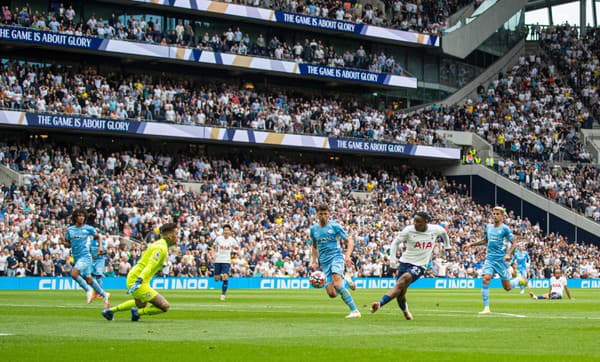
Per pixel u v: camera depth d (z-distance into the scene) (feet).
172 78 210.79
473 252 194.18
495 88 250.98
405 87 231.91
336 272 62.49
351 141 216.13
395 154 221.46
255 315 67.41
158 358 36.94
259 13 210.18
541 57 264.52
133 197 166.81
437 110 241.55
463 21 246.27
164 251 56.90
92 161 179.63
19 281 131.54
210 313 69.77
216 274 99.35
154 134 189.26
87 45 185.16
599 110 251.60
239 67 206.49
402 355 38.60
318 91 234.38
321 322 58.85
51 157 174.91
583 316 72.08
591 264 206.28
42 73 186.29
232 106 204.54
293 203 190.29
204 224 166.20
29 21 180.65
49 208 153.69
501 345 43.39
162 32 200.95
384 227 192.34
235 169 200.03
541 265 200.23
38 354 37.91
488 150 232.53
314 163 224.74
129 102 189.06
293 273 165.68
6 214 145.18
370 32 227.40
